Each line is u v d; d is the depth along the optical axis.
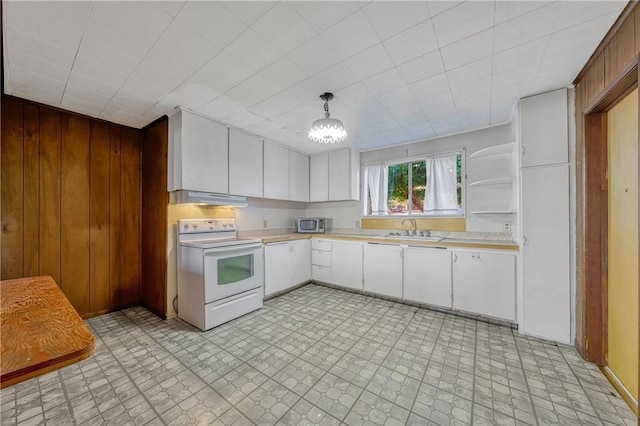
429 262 3.18
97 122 3.01
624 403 1.60
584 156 2.06
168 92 2.39
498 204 3.26
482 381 1.83
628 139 1.74
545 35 1.66
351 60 1.92
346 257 3.93
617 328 1.85
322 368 1.99
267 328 2.68
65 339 0.82
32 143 2.57
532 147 2.45
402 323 2.79
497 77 2.16
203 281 2.64
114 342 2.39
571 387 1.75
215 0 1.36
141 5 1.39
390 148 4.18
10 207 2.46
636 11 1.39
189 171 2.81
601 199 2.00
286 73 2.08
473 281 2.88
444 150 3.68
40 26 1.53
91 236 2.96
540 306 2.42
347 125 3.26
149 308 3.18
